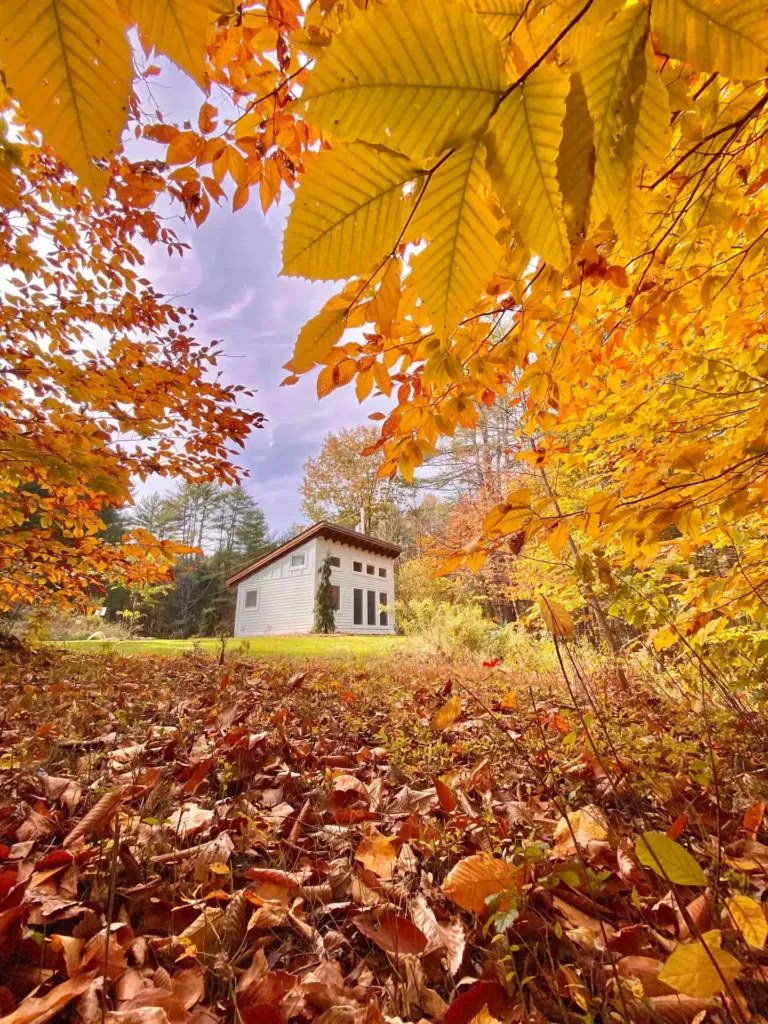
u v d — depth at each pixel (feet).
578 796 6.63
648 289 5.04
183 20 0.79
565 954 3.89
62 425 10.00
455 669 21.50
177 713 11.54
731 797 6.26
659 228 4.19
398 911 4.55
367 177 1.22
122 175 4.57
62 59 0.77
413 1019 3.45
